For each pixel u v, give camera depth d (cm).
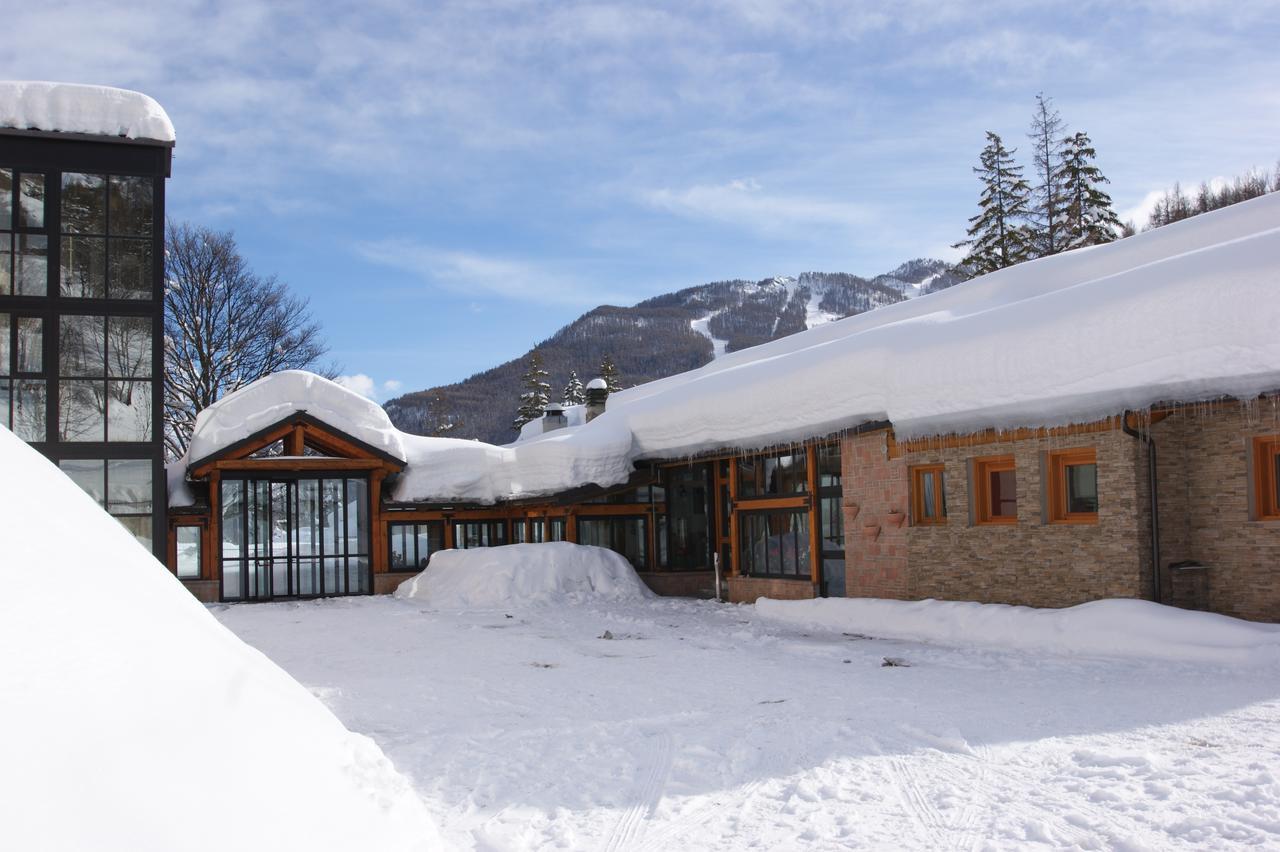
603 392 3297
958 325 1592
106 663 407
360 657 1449
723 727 896
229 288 3859
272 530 2617
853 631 1617
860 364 1758
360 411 2702
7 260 2247
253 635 1762
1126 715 852
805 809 637
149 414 2312
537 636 1686
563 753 820
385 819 478
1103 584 1360
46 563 442
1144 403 1262
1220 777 638
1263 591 1259
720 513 2417
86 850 316
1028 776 679
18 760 328
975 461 1595
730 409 2105
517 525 2941
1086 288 1417
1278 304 1152
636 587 2386
